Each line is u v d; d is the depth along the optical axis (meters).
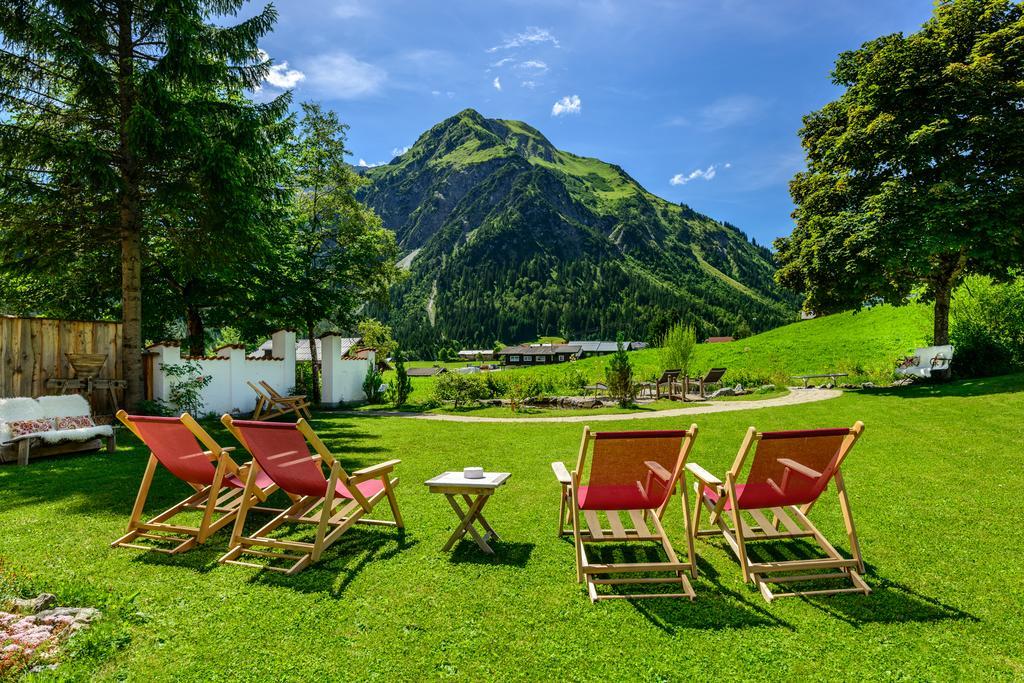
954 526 5.00
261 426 4.24
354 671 2.81
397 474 7.34
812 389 18.47
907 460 7.55
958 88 15.43
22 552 4.41
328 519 4.34
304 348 32.34
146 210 12.81
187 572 4.05
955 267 16.69
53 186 11.29
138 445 9.52
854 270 16.28
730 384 20.91
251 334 20.48
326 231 20.91
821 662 2.88
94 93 10.88
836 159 18.75
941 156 16.41
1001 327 17.22
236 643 3.07
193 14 12.30
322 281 20.06
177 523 5.18
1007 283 17.25
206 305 18.16
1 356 10.49
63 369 11.41
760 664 2.86
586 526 5.21
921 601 3.57
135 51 11.87
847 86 20.00
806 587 3.82
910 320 30.92
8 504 5.78
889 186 16.42
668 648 3.02
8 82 10.55
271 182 13.53
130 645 3.04
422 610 3.47
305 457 4.34
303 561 4.12
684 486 4.05
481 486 4.43
